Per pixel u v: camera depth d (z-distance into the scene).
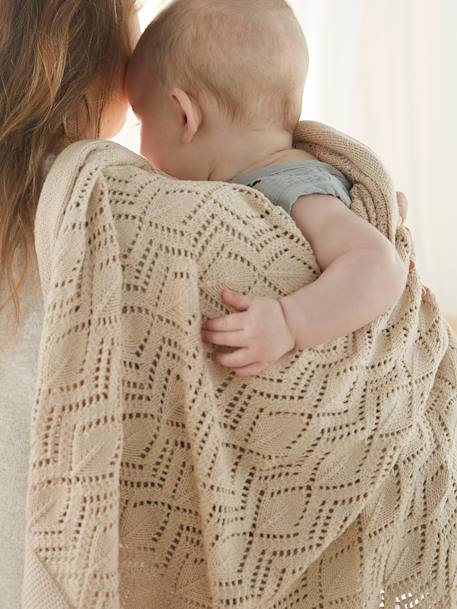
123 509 0.89
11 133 0.94
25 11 0.95
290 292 0.92
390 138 3.01
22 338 0.90
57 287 0.82
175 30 1.10
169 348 0.86
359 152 1.09
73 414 0.83
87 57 1.00
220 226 0.89
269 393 0.90
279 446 0.90
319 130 1.13
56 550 0.84
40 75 0.94
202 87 1.10
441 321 1.09
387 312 0.98
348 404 0.94
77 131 1.02
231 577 0.88
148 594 0.92
